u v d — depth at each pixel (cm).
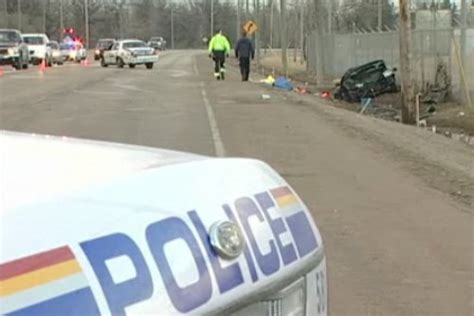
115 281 200
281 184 289
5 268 184
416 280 636
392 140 1548
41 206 205
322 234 775
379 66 3194
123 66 5316
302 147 1377
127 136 1446
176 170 250
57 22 11925
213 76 4109
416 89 2766
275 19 9719
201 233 230
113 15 13725
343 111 2273
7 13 10144
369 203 930
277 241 262
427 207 916
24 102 2123
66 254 194
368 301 585
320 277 291
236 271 236
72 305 190
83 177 236
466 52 2691
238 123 1722
